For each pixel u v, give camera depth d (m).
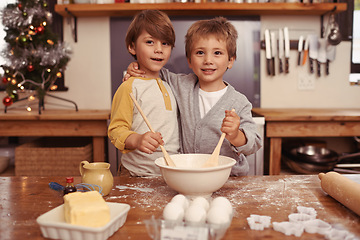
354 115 1.91
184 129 1.23
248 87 2.46
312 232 0.61
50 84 2.14
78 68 2.46
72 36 2.44
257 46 2.44
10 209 0.74
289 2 2.23
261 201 0.78
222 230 0.56
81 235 0.57
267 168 2.00
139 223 0.65
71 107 2.49
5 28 2.12
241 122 1.16
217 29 1.15
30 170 1.97
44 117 1.97
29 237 0.60
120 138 1.01
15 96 2.11
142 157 1.20
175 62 2.40
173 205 0.64
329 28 2.45
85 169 0.85
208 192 0.77
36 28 1.99
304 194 0.83
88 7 2.21
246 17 2.41
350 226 0.63
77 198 0.63
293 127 1.94
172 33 1.21
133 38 1.23
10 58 1.97
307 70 2.49
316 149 2.21
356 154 2.15
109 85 2.46
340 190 0.74
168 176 0.76
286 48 2.40
